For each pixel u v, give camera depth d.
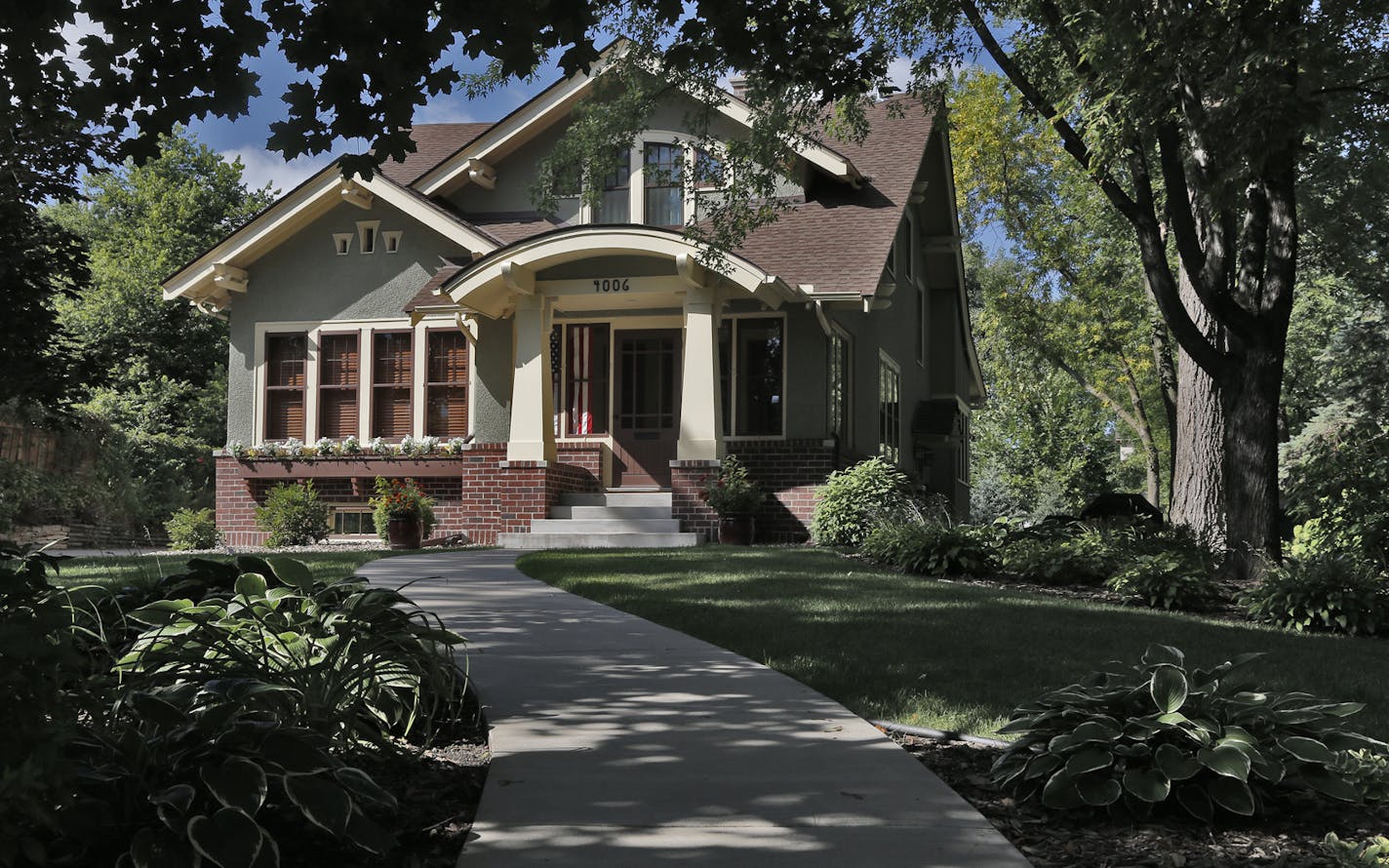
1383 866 3.72
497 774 4.79
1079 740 4.45
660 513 18.53
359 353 21.81
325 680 4.82
